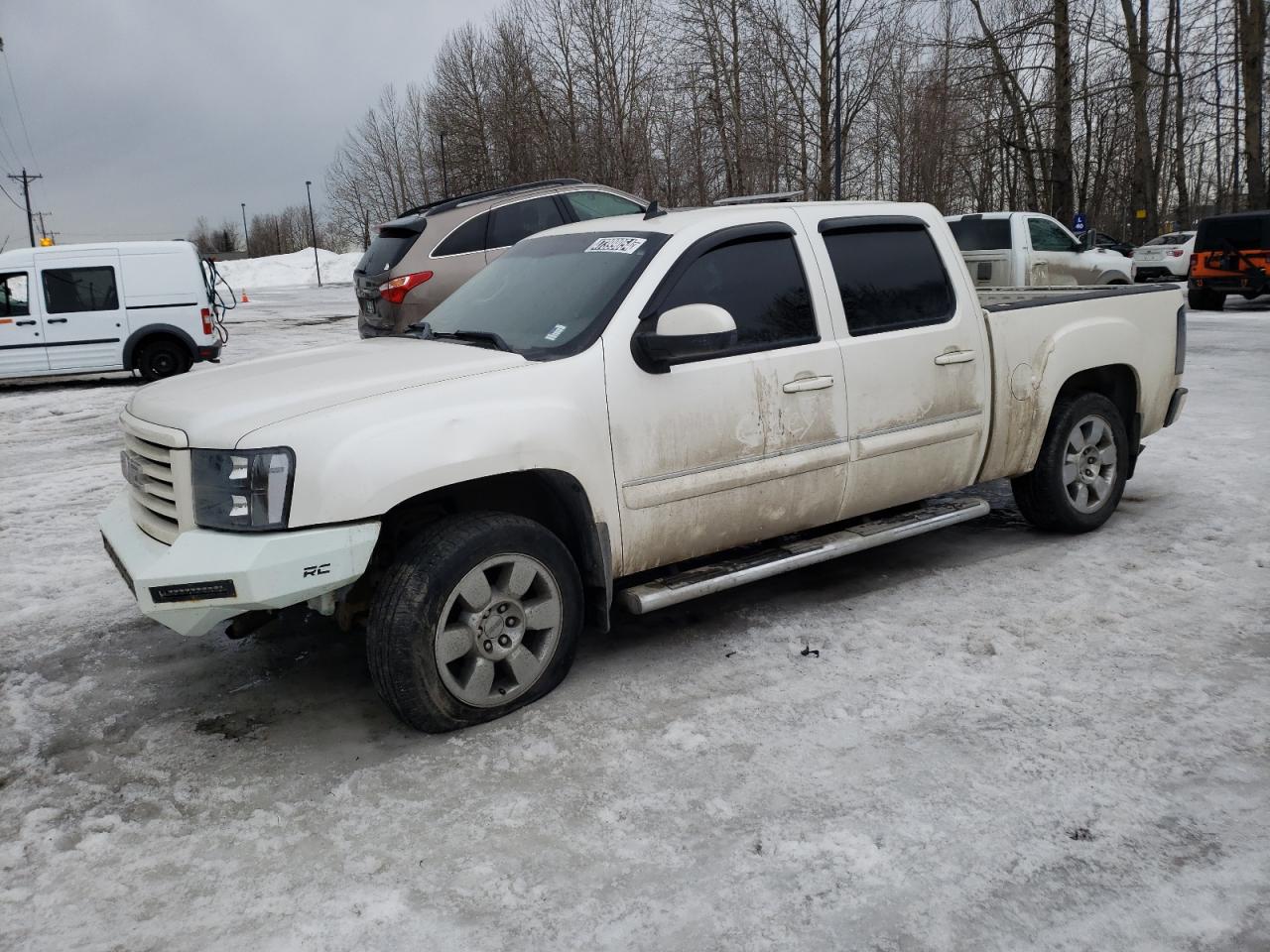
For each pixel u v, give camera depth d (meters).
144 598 3.10
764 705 3.52
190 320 14.97
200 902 2.58
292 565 3.05
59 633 4.57
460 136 45.16
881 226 4.47
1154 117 40.06
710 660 3.92
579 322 3.75
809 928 2.39
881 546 5.30
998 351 4.70
